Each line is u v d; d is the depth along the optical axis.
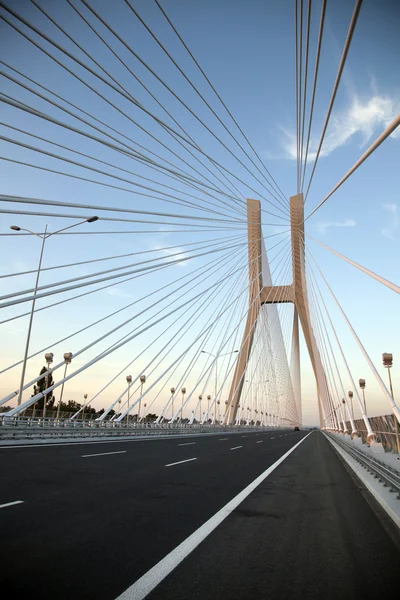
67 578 3.81
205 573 4.07
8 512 6.05
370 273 12.81
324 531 5.70
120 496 7.59
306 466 14.00
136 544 4.87
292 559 4.54
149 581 3.81
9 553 4.39
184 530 5.54
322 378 56.53
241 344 58.28
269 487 9.30
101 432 26.28
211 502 7.42
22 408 21.58
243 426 60.78
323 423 89.88
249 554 4.68
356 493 8.80
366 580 3.98
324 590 3.74
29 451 15.14
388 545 5.08
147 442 23.73
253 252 55.78
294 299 67.88
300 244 59.09
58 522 5.64
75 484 8.59
